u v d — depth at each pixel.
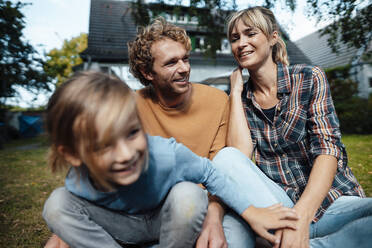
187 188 0.98
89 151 0.79
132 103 0.82
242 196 1.15
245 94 1.60
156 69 1.48
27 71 12.55
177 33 1.46
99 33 14.09
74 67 14.14
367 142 5.71
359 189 1.32
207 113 1.60
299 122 1.38
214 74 15.01
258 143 1.53
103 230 1.08
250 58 1.42
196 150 1.59
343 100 9.31
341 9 5.13
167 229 1.00
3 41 11.11
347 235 1.04
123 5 16.05
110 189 0.86
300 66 1.43
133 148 0.81
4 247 1.89
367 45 6.00
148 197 1.03
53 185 3.73
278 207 1.13
